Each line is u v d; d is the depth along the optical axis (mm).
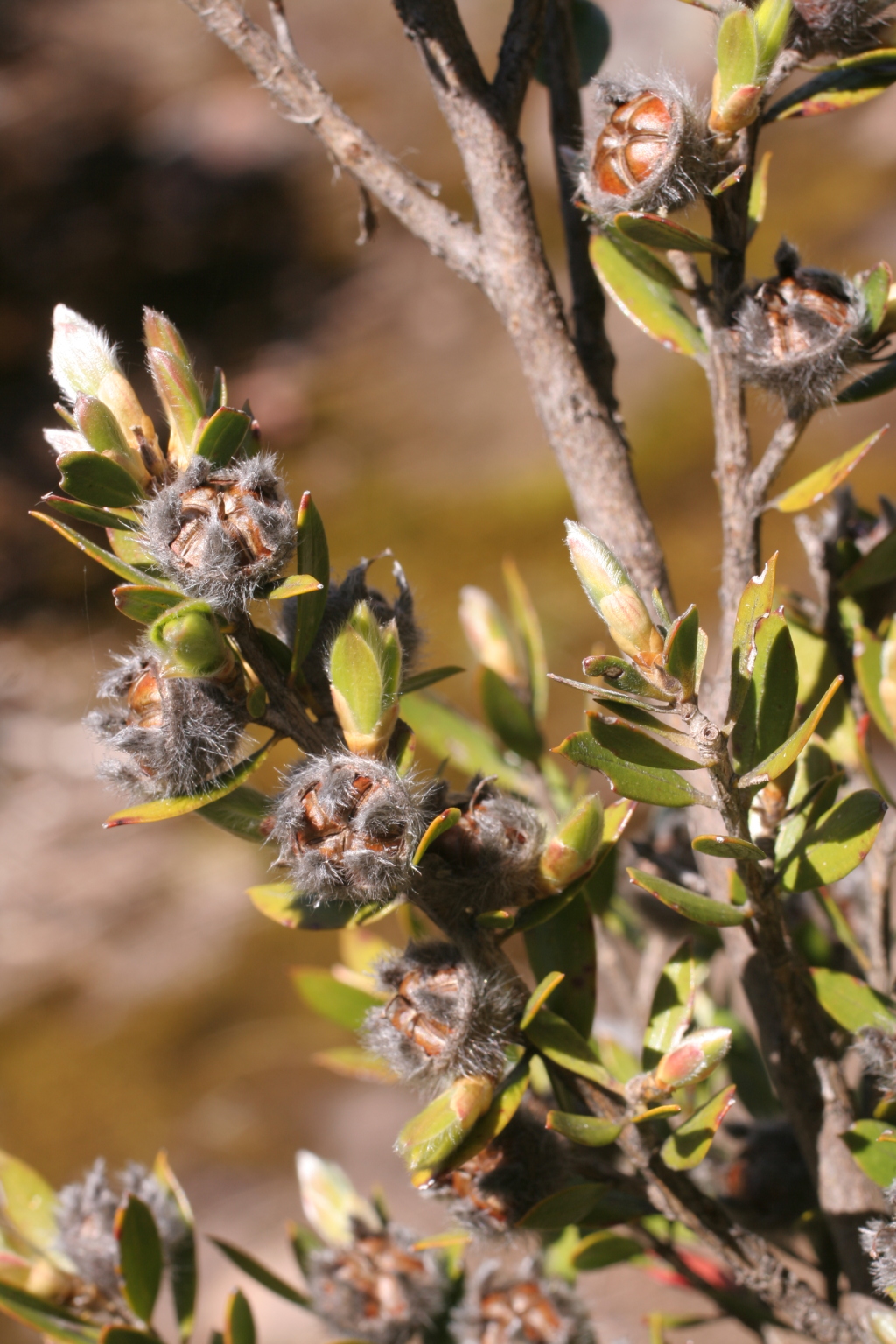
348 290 1472
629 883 292
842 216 1249
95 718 237
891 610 266
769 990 253
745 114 240
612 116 245
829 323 243
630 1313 545
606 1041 287
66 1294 266
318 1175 290
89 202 1595
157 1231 258
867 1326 246
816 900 277
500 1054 235
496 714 288
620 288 261
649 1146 242
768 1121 270
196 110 1668
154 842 1006
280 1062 800
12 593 1230
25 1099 812
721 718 252
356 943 293
